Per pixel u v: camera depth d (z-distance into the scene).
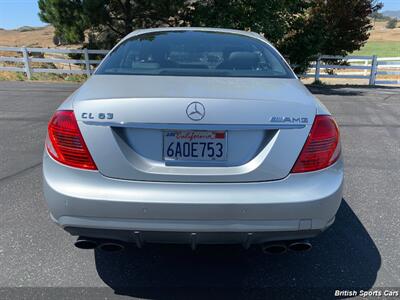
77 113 2.30
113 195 2.25
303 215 2.29
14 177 4.47
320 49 15.05
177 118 2.23
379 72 14.92
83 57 17.17
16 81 13.90
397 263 2.93
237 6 14.16
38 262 2.89
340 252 3.07
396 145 6.04
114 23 16.22
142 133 2.27
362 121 7.73
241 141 2.28
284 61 3.20
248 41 3.39
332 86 14.27
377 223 3.53
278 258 2.98
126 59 3.02
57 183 2.32
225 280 2.73
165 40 3.34
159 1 14.04
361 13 15.64
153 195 2.24
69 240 3.20
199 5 14.72
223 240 2.34
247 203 2.23
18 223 3.44
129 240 2.37
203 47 3.20
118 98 2.26
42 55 21.88
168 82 2.53
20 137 6.10
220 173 2.26
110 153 2.26
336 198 2.38
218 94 2.30
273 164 2.27
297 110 2.31
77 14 14.34
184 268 2.86
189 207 2.22
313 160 2.33
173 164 2.28
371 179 4.59
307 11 15.83
